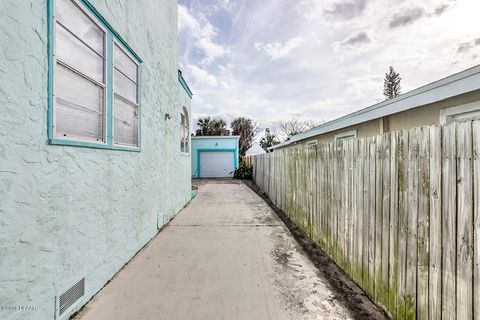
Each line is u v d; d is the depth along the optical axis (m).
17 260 1.58
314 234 3.92
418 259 1.76
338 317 2.07
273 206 6.82
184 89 7.06
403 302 1.91
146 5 3.97
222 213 5.88
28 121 1.68
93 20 2.47
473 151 1.38
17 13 1.60
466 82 2.56
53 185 1.90
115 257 2.85
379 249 2.23
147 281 2.66
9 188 1.54
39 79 1.77
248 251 3.50
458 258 1.46
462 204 1.44
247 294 2.40
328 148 3.40
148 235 3.90
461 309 1.43
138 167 3.57
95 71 2.58
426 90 3.10
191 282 2.63
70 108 2.19
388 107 3.92
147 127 3.96
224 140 17.06
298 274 2.83
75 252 2.14
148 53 4.05
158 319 2.03
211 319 2.03
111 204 2.79
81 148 2.25
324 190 3.54
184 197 6.75
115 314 2.10
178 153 5.99
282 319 2.03
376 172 2.29
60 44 2.06
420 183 1.75
